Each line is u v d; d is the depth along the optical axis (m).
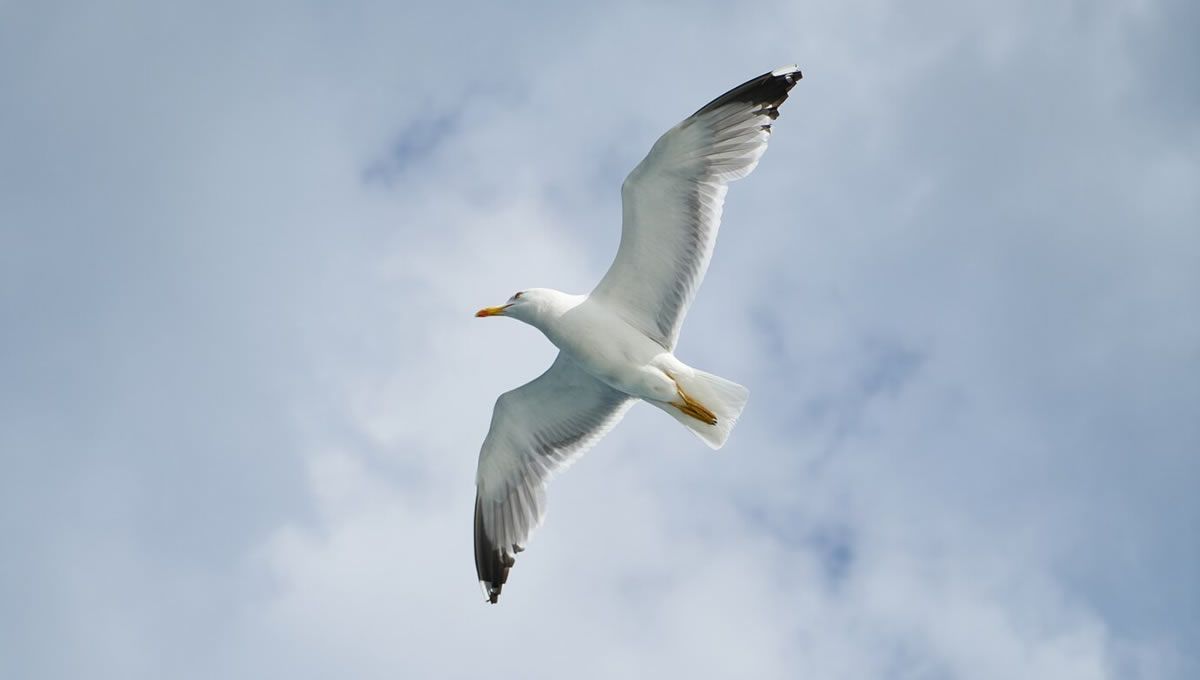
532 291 15.59
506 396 16.61
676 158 14.68
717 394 15.31
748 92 14.88
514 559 16.91
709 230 14.94
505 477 17.09
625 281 15.36
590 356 15.39
